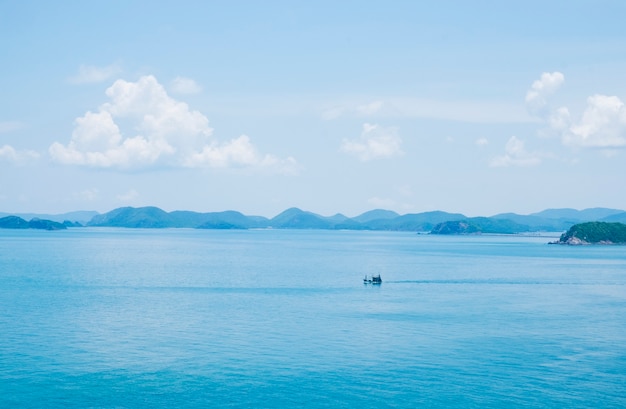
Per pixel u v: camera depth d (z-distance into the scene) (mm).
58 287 125875
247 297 114125
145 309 97438
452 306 105000
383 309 100875
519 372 62562
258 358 67062
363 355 68625
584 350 71750
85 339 74688
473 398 54969
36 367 62625
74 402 53188
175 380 59094
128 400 53750
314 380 59625
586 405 53406
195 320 88250
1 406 52125
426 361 66500
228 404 53156
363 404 53438
